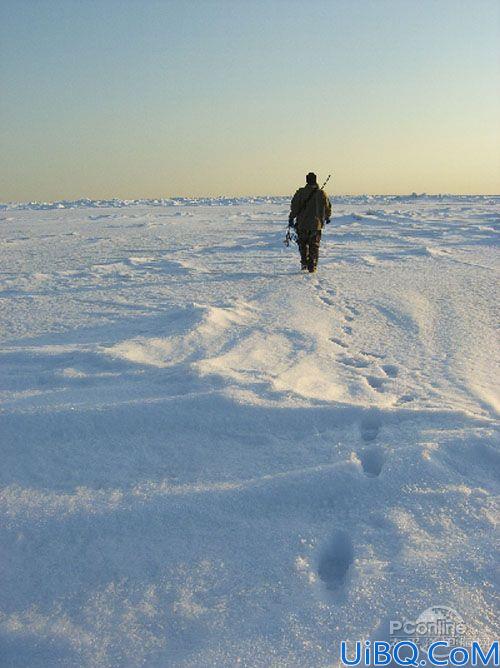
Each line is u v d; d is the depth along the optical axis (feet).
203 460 8.82
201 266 37.32
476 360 14.73
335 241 56.80
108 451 9.00
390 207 140.97
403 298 23.75
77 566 6.61
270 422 9.79
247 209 165.37
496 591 6.01
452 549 6.64
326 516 7.42
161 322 18.47
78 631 5.75
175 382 11.55
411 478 8.05
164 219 114.52
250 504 7.55
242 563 6.59
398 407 10.55
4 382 12.15
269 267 35.96
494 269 33.42
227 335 16.37
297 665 5.20
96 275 33.27
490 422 9.88
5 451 8.89
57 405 10.06
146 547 6.86
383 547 6.75
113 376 12.09
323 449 9.09
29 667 5.42
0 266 39.47
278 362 13.91
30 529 7.13
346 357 15.10
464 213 100.42
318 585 6.27
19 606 6.12
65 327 18.35
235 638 5.55
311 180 32.63
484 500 7.68
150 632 5.71
